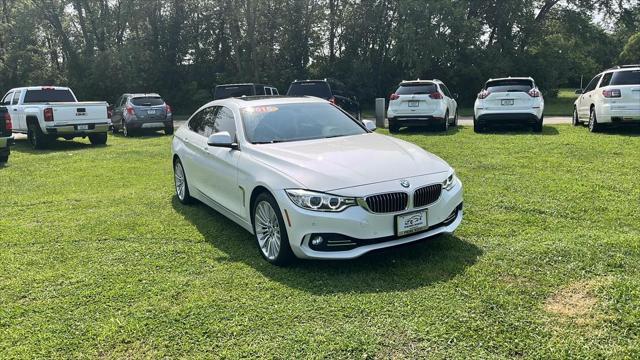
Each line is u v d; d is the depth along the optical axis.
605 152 9.54
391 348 3.21
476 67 34.12
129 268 4.71
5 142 11.27
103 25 37.50
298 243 4.36
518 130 14.36
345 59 37.59
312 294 4.02
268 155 4.96
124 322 3.65
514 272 4.23
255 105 6.01
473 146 11.14
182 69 38.47
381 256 4.77
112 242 5.51
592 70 47.56
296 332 3.44
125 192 8.05
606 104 12.27
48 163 11.42
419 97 14.64
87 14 38.47
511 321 3.46
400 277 4.27
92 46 38.50
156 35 37.62
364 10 36.34
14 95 16.53
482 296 3.84
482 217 5.85
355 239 4.25
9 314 3.85
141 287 4.27
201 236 5.64
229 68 39.31
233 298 4.00
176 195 7.72
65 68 38.81
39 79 36.84
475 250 4.80
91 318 3.75
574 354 3.06
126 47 35.22
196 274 4.54
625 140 10.91
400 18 33.72
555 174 7.87
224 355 3.20
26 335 3.54
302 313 3.71
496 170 8.38
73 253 5.18
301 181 4.41
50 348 3.36
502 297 3.80
